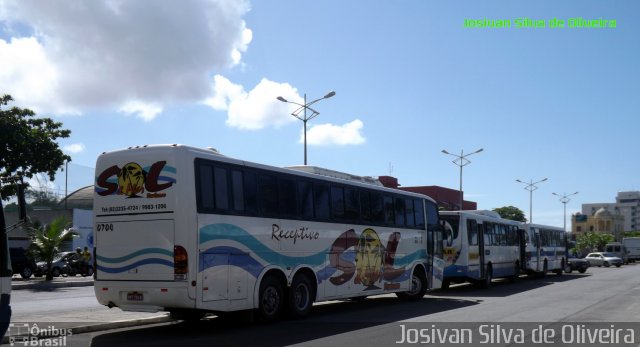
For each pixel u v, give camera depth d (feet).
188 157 37.83
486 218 86.84
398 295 64.03
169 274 36.96
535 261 108.88
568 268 135.44
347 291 51.57
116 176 39.42
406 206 62.18
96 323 41.45
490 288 84.94
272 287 43.80
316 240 48.26
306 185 48.01
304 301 46.88
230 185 40.55
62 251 105.09
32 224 105.60
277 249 44.09
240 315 44.09
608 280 104.99
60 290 79.87
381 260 56.65
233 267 39.93
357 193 54.19
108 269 39.09
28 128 108.06
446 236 78.69
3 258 26.78
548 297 67.87
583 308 54.80
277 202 44.62
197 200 37.76
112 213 39.27
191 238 37.06
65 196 139.13
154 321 44.93
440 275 67.92
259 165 43.37
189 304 36.68
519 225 102.89
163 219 37.47
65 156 111.96
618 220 525.75
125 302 38.42
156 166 38.11
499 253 90.74
